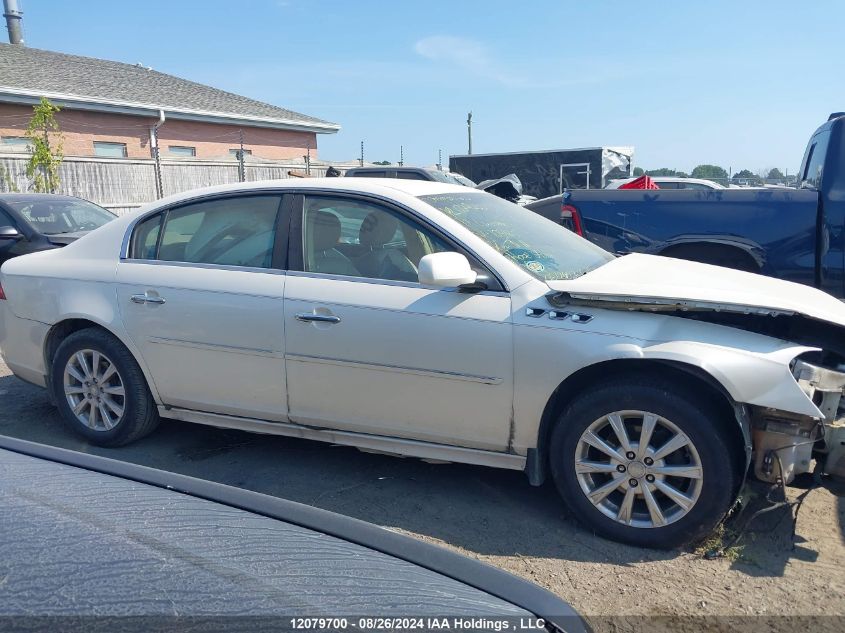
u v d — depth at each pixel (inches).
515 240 160.9
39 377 195.8
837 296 220.8
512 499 157.4
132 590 62.9
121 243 182.5
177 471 173.0
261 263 165.6
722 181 621.0
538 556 133.6
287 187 168.6
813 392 131.4
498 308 142.6
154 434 197.3
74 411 187.9
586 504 139.5
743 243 229.0
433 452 153.2
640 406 133.0
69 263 187.8
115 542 70.7
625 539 136.9
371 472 171.9
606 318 137.1
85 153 788.0
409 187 167.9
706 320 138.3
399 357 148.6
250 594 64.5
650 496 134.3
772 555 132.8
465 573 76.6
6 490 79.7
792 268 225.9
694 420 129.3
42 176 647.1
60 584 62.6
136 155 844.0
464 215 162.4
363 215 161.2
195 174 770.2
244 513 83.4
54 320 186.1
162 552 69.9
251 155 1005.2
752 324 141.6
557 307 140.1
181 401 176.2
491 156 810.2
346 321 152.6
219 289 166.1
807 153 276.4
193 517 79.9
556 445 141.3
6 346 199.0
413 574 74.0
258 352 162.2
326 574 70.8
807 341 143.2
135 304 175.2
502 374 141.8
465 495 159.5
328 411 159.5
